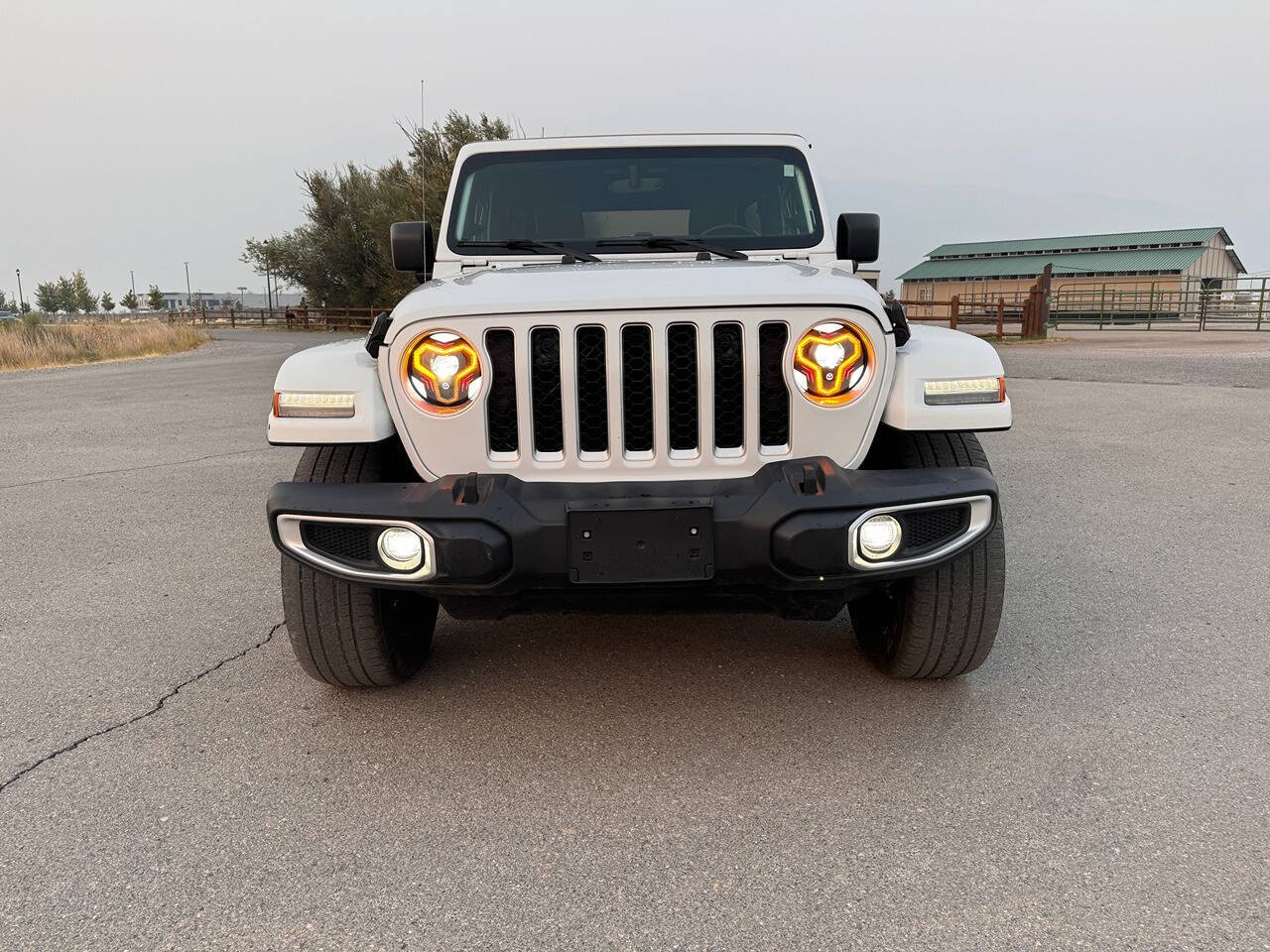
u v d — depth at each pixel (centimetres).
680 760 262
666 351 250
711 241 374
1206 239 5250
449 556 242
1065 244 5866
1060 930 188
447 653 345
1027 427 816
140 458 762
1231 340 2020
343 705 302
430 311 253
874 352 256
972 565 277
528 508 244
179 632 368
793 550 239
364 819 235
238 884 209
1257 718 279
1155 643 337
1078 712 285
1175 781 244
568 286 265
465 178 392
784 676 317
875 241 360
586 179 388
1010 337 2122
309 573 280
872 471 253
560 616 383
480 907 200
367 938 190
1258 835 219
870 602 333
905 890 202
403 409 258
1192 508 528
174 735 282
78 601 407
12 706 303
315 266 3903
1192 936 185
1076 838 220
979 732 274
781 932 189
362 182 3819
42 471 712
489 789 249
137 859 219
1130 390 1077
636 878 209
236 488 640
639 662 332
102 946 189
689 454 256
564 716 291
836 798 240
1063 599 384
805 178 387
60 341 2320
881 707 292
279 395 264
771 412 259
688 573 243
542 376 255
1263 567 420
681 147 389
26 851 222
